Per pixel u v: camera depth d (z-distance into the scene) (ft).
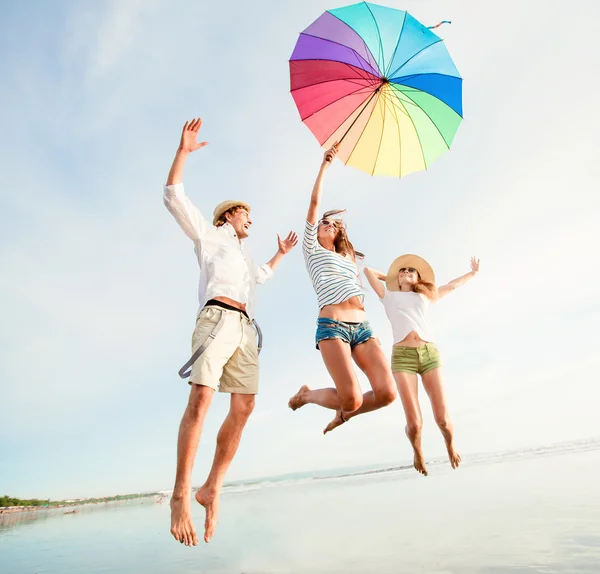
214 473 11.01
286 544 15.53
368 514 19.65
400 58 13.16
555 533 12.71
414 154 14.78
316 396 14.43
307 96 13.74
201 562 14.20
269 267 14.07
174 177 11.43
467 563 11.03
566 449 47.47
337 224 14.80
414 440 15.97
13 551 19.40
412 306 17.74
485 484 24.45
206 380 10.27
